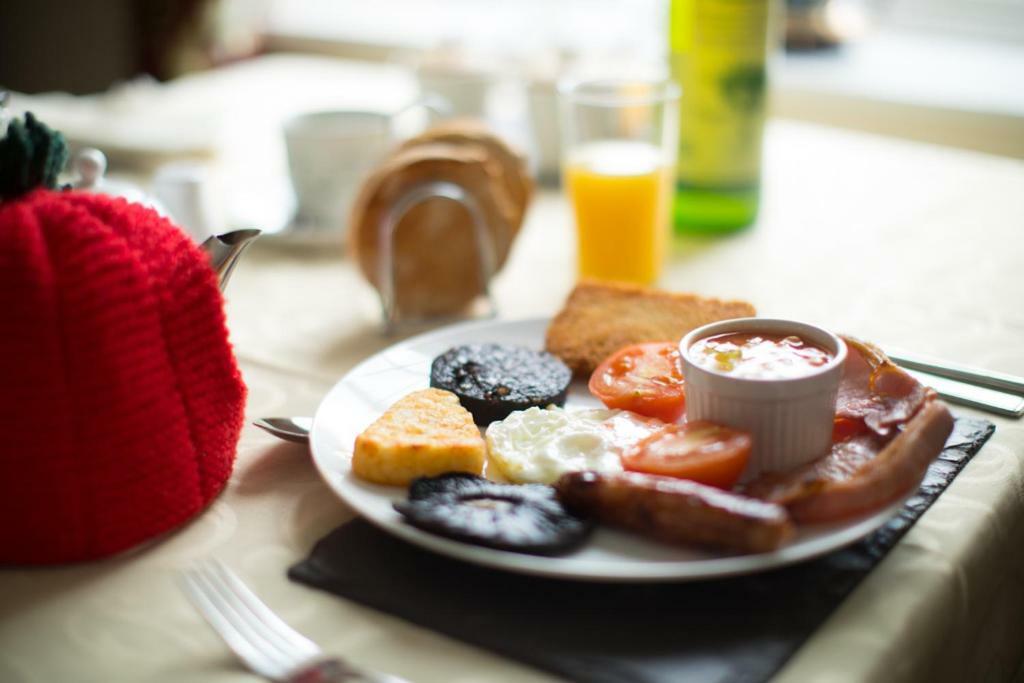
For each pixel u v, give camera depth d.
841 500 0.53
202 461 0.58
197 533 0.58
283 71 1.63
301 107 1.41
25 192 0.55
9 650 0.51
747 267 0.92
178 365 0.56
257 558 0.56
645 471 0.56
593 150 0.91
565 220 1.08
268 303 0.87
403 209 0.80
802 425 0.57
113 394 0.53
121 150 1.14
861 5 1.95
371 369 0.69
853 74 1.74
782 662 0.49
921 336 0.78
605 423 0.61
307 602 0.53
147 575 0.55
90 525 0.55
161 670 0.50
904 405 0.59
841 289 0.87
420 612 0.52
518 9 2.07
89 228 0.53
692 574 0.50
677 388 0.64
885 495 0.54
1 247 0.51
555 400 0.65
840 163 1.23
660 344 0.68
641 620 0.51
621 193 0.87
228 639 0.50
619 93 0.95
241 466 0.63
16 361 0.52
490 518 0.53
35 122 0.55
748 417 0.57
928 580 0.54
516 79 1.33
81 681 0.49
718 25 0.94
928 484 0.60
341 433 0.62
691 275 0.91
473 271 0.85
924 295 0.85
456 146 0.89
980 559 0.57
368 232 0.83
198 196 0.93
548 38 1.37
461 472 0.57
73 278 0.52
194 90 1.51
